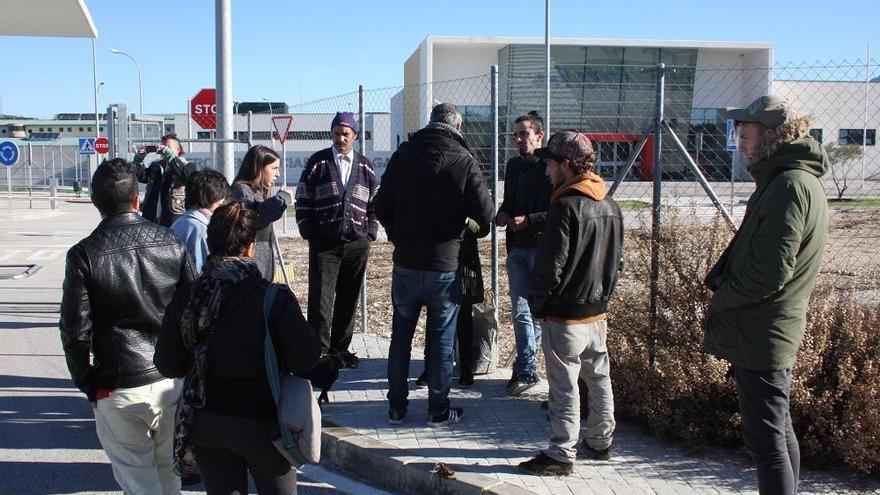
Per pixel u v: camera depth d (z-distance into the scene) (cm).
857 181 1884
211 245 342
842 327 509
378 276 1424
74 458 546
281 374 335
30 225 2561
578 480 464
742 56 4234
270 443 329
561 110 1471
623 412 568
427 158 526
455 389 648
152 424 395
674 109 1200
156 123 1856
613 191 593
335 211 662
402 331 557
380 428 555
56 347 867
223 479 335
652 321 550
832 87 1216
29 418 630
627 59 4159
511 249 625
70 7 1384
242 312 327
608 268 469
